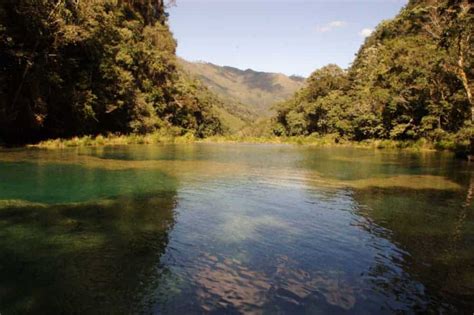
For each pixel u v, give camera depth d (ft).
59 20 105.09
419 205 41.91
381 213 38.32
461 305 20.27
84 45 124.67
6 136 109.40
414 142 151.02
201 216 35.99
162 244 28.22
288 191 49.01
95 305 19.48
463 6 113.39
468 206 41.47
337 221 35.27
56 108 119.85
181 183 52.80
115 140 141.49
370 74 215.10
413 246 28.81
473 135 96.17
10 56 99.14
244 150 131.23
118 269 23.70
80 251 26.40
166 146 140.97
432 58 139.33
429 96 148.77
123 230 31.22
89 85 129.49
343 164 83.61
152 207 38.83
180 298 20.35
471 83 118.52
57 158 77.77
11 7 95.76
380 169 74.13
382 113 170.19
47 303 19.57
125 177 56.44
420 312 19.53
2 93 98.48
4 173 56.18
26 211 35.81
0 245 27.14
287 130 312.50
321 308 19.69
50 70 110.32
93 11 124.47
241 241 29.32
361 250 27.81
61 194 43.32
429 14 160.66
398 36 234.79
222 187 50.70
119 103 149.48
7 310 18.84
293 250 27.63
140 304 19.66
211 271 23.77
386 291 21.62
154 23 260.21
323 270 24.27
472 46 118.21
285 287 21.89
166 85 224.94
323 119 244.01
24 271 23.07
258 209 39.37
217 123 342.44
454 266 25.16
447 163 86.38
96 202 40.29
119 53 170.81
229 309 19.40
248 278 22.93
